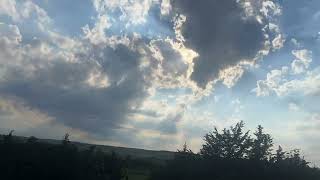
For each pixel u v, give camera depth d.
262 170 44.41
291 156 47.56
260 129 46.28
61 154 34.16
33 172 32.38
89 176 34.66
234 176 43.62
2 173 31.97
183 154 45.38
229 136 45.53
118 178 36.75
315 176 47.19
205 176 43.81
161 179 43.69
